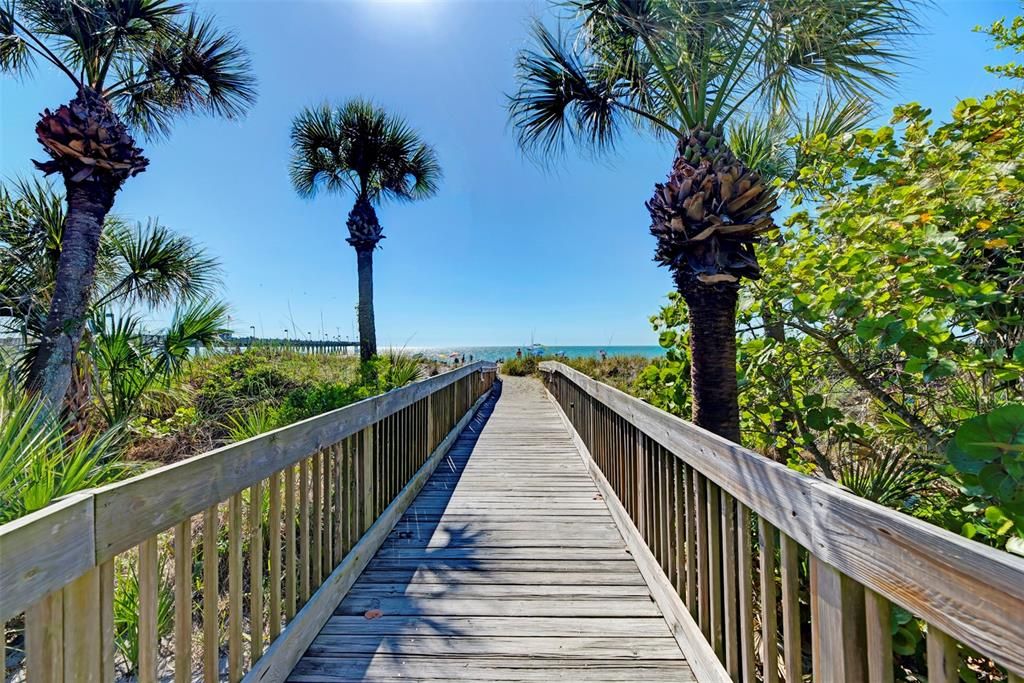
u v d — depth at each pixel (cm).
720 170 250
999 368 197
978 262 252
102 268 421
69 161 324
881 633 82
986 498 167
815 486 98
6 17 329
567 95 302
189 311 410
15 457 179
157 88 432
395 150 801
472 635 183
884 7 224
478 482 389
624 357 1334
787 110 284
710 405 261
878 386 274
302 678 160
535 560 246
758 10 234
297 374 629
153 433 394
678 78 288
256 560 148
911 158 262
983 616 63
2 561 71
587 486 377
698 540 164
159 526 108
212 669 126
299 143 782
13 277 358
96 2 347
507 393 1147
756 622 211
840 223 265
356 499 236
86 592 90
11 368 305
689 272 259
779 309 296
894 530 78
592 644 178
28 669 78
